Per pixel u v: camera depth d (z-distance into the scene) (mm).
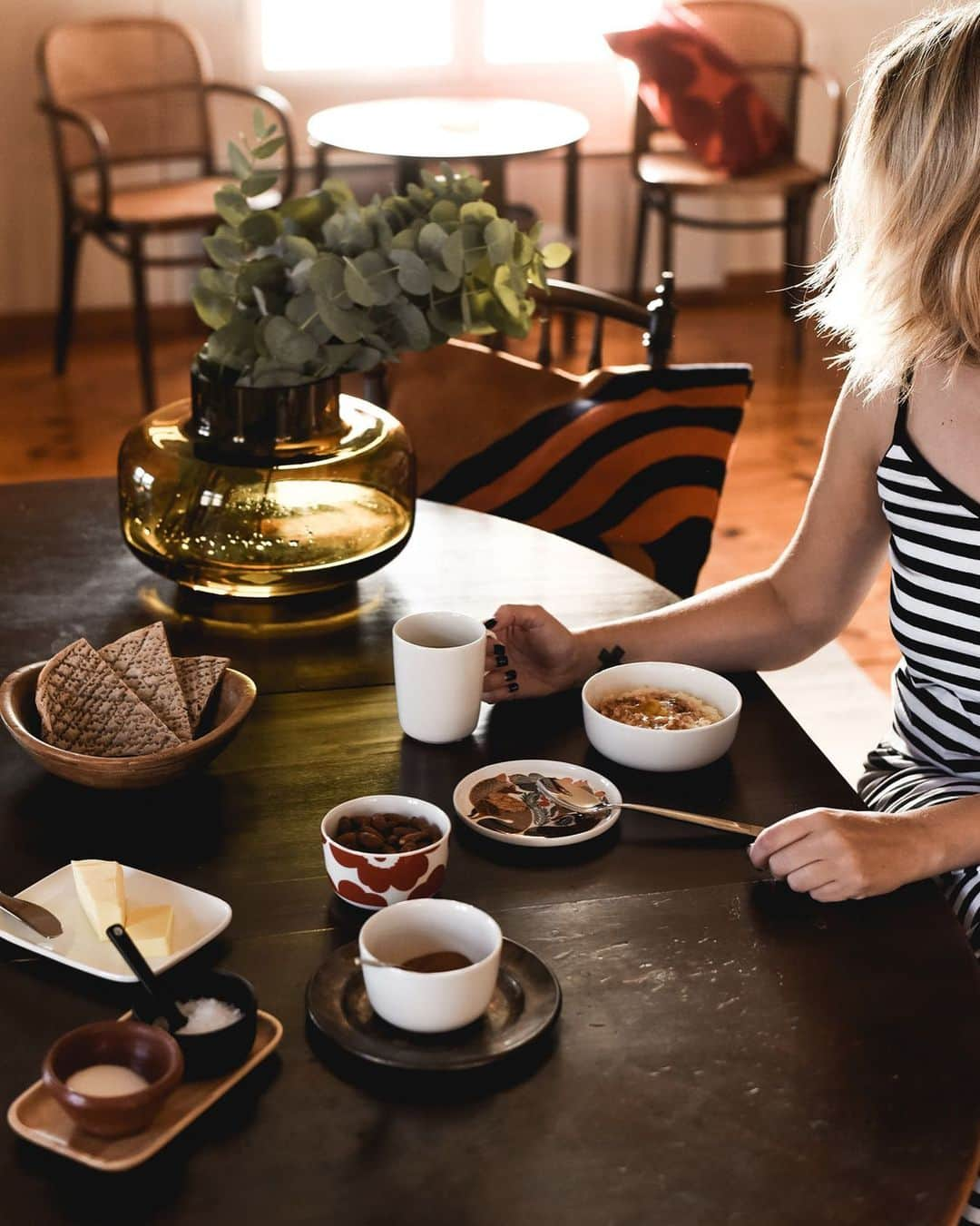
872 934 955
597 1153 767
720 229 4492
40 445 3863
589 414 2041
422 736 1164
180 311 4816
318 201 1339
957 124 1079
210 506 1319
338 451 1353
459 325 1296
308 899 976
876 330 1183
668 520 2090
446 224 1259
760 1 4676
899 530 1233
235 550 1322
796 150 4680
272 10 4660
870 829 1010
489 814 1062
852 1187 750
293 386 1306
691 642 1297
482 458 2061
